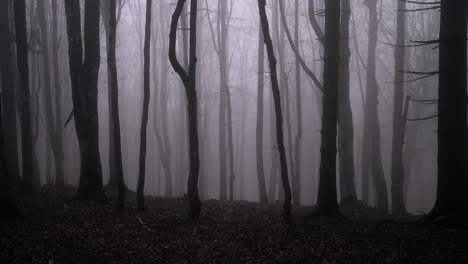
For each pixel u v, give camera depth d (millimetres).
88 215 10547
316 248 8297
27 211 10766
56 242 8086
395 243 8188
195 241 8898
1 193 9297
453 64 8922
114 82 10680
